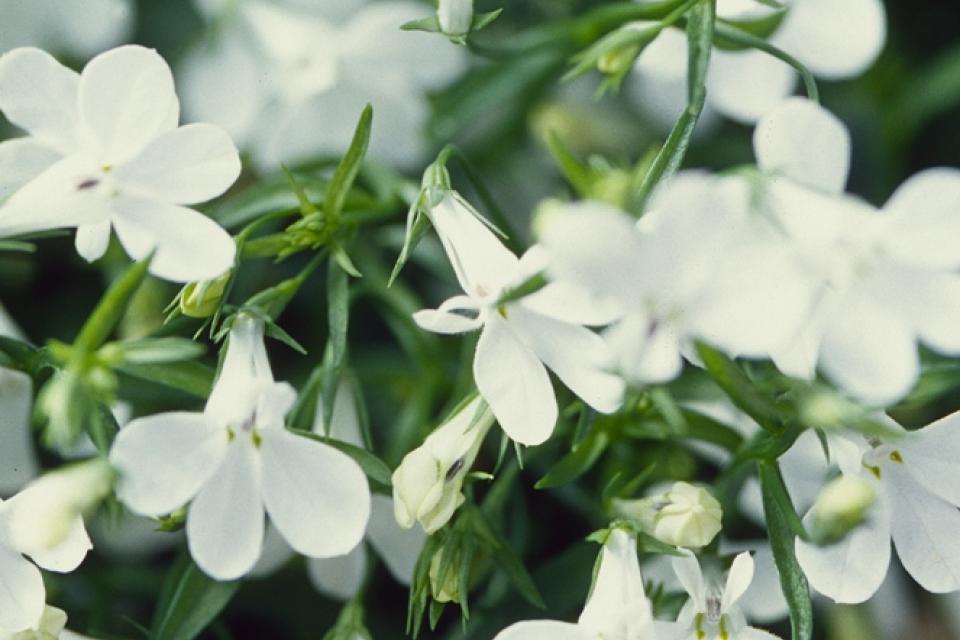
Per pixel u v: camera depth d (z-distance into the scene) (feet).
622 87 0.99
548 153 0.99
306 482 0.79
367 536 0.87
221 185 0.80
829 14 0.90
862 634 0.94
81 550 0.81
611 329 0.78
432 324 0.79
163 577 0.92
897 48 1.00
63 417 0.78
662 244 0.75
